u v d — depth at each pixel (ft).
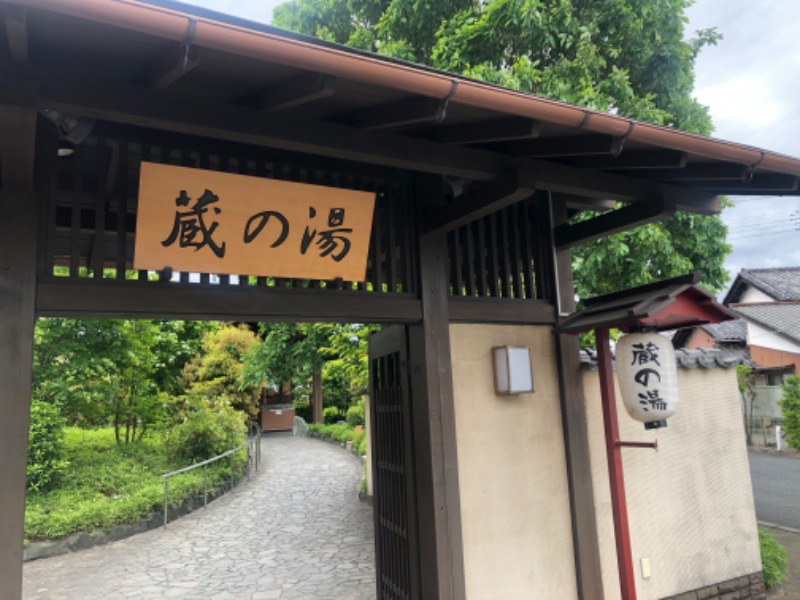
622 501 13.58
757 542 18.70
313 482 43.91
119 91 8.88
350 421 68.64
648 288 13.91
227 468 41.73
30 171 9.37
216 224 11.08
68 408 36.01
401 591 14.87
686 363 18.03
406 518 14.51
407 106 9.62
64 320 30.55
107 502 29.63
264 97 9.50
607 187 13.91
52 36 7.69
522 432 14.90
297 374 52.54
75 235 10.30
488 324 14.97
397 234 14.16
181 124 9.30
